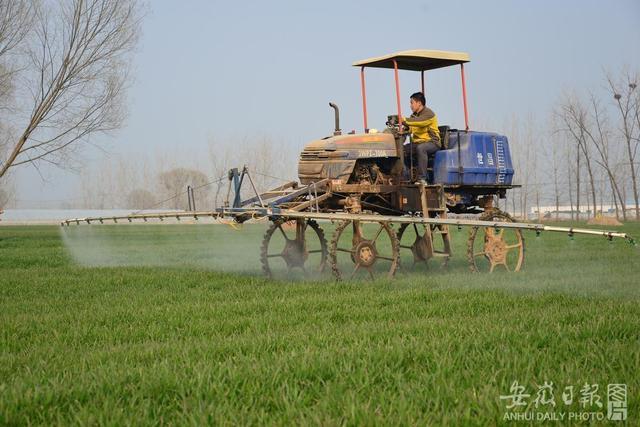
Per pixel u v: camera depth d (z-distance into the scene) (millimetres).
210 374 8141
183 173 96438
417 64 20000
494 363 8602
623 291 15367
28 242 41062
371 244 18312
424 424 6523
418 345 9438
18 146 40344
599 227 49438
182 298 15531
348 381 7996
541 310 12633
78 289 17609
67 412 7266
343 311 12938
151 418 7055
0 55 40438
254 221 18453
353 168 18844
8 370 9070
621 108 71438
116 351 9906
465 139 19734
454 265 22422
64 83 39969
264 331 11383
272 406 7355
